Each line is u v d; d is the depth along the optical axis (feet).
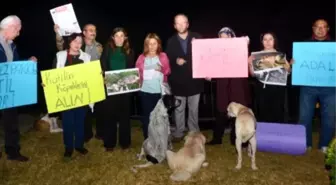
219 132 17.53
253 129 14.06
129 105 16.89
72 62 15.25
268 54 15.69
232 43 15.83
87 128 18.37
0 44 13.87
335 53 15.24
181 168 13.46
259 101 16.39
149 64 16.17
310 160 15.57
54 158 16.19
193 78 17.01
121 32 15.76
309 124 16.51
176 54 16.81
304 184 13.23
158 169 14.84
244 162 15.47
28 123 21.93
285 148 15.84
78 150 16.46
